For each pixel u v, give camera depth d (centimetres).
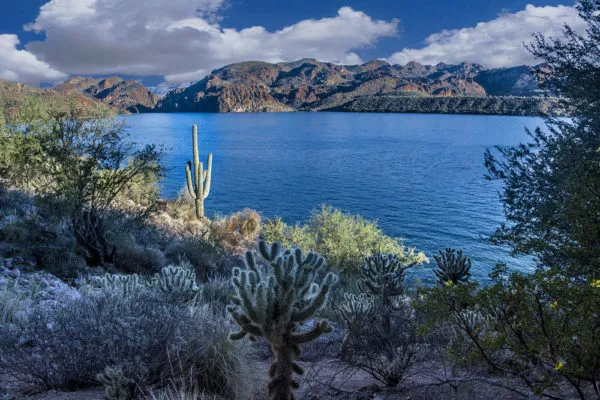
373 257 570
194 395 282
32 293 584
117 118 1081
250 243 1705
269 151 9931
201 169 1959
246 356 380
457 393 273
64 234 925
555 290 258
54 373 308
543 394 246
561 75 620
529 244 476
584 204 408
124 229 1127
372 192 4825
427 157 8688
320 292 221
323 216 1812
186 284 590
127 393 279
